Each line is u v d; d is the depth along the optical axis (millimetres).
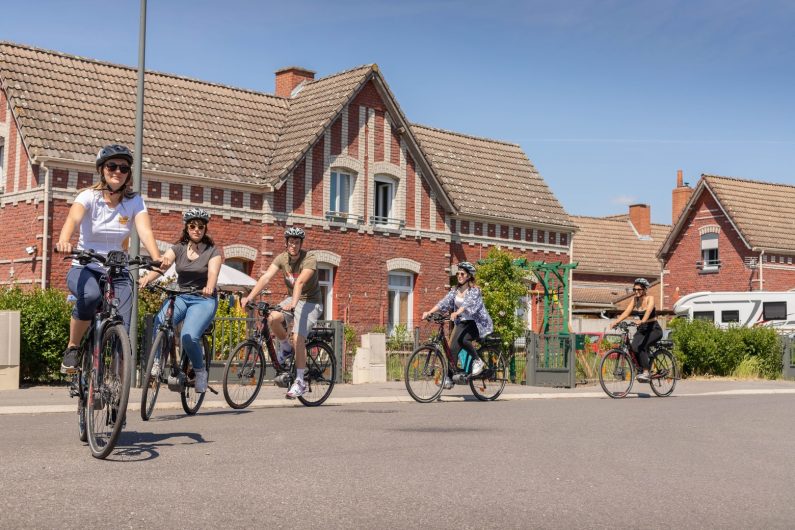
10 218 25219
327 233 29469
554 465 7520
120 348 7012
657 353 16688
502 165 36875
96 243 7680
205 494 5879
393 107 31172
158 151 26562
